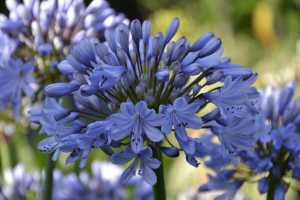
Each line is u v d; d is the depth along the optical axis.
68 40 0.81
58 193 0.83
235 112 0.64
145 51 0.67
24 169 0.84
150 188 0.85
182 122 0.62
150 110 0.61
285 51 1.77
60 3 0.81
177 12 2.13
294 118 0.71
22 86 0.77
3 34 0.78
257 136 0.69
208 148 0.72
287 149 0.69
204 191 0.73
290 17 1.82
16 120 0.94
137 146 0.61
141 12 3.17
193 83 0.66
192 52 0.68
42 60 0.80
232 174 0.73
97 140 0.62
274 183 0.70
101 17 0.84
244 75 0.64
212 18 2.32
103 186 0.84
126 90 0.64
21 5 0.79
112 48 0.67
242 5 2.48
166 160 1.45
